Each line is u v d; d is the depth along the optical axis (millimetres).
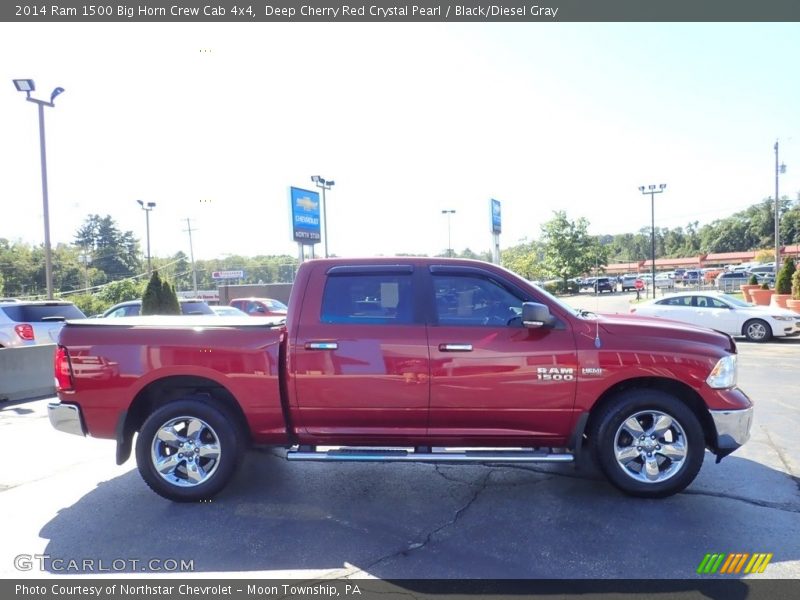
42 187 19188
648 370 4305
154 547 3764
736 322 15906
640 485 4367
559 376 4324
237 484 4949
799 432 6285
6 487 4945
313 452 4438
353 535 3906
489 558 3543
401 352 4367
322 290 4582
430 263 4621
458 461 4305
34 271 71250
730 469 5102
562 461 4258
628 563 3443
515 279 4562
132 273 92188
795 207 110312
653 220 39844
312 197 27531
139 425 4828
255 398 4465
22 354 9523
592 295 49625
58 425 4578
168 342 4496
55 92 19109
